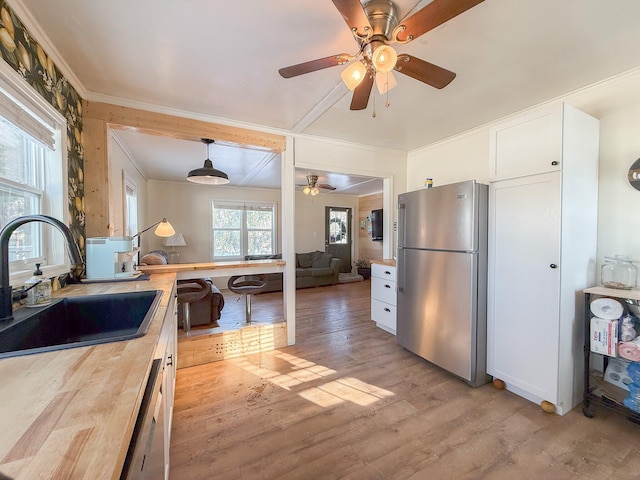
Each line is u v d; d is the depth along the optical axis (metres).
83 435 0.48
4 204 1.45
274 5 1.43
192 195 6.35
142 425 0.65
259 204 7.01
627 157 2.08
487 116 2.80
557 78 2.13
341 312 4.52
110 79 2.11
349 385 2.35
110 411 0.54
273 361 2.79
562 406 1.97
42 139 1.64
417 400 2.14
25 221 1.13
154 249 5.95
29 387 0.62
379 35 1.37
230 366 2.69
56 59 1.81
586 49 1.79
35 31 1.55
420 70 1.56
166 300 1.45
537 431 1.80
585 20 1.54
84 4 1.41
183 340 2.67
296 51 1.81
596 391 2.02
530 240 2.09
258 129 3.02
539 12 1.48
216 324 3.23
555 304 1.96
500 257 2.28
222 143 2.95
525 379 2.12
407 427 1.84
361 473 1.49
